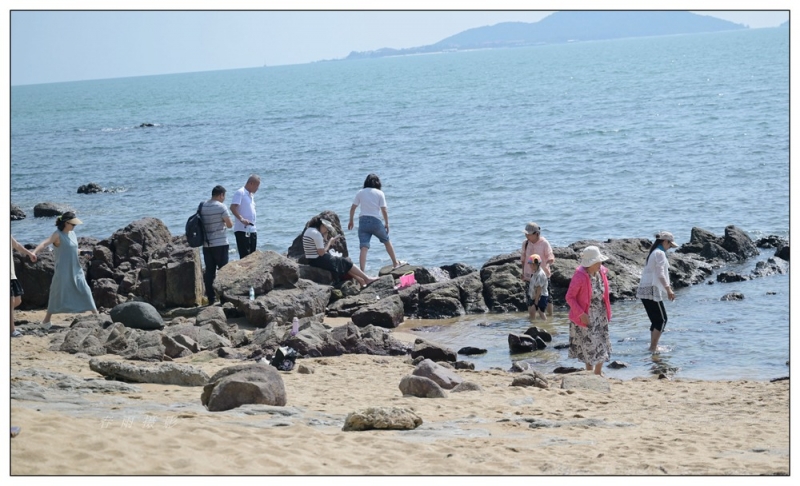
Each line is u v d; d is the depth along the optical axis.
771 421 8.28
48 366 10.52
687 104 70.12
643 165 37.81
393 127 68.06
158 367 9.67
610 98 83.62
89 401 8.02
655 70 135.75
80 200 37.78
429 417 8.22
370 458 6.34
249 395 8.20
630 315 14.80
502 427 7.77
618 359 12.20
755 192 29.30
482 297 15.84
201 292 15.91
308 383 10.27
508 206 28.86
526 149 46.97
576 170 37.56
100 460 5.75
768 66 119.31
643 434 7.62
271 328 12.99
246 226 16.61
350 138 61.12
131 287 15.80
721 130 50.12
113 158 57.69
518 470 6.14
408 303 15.56
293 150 55.34
